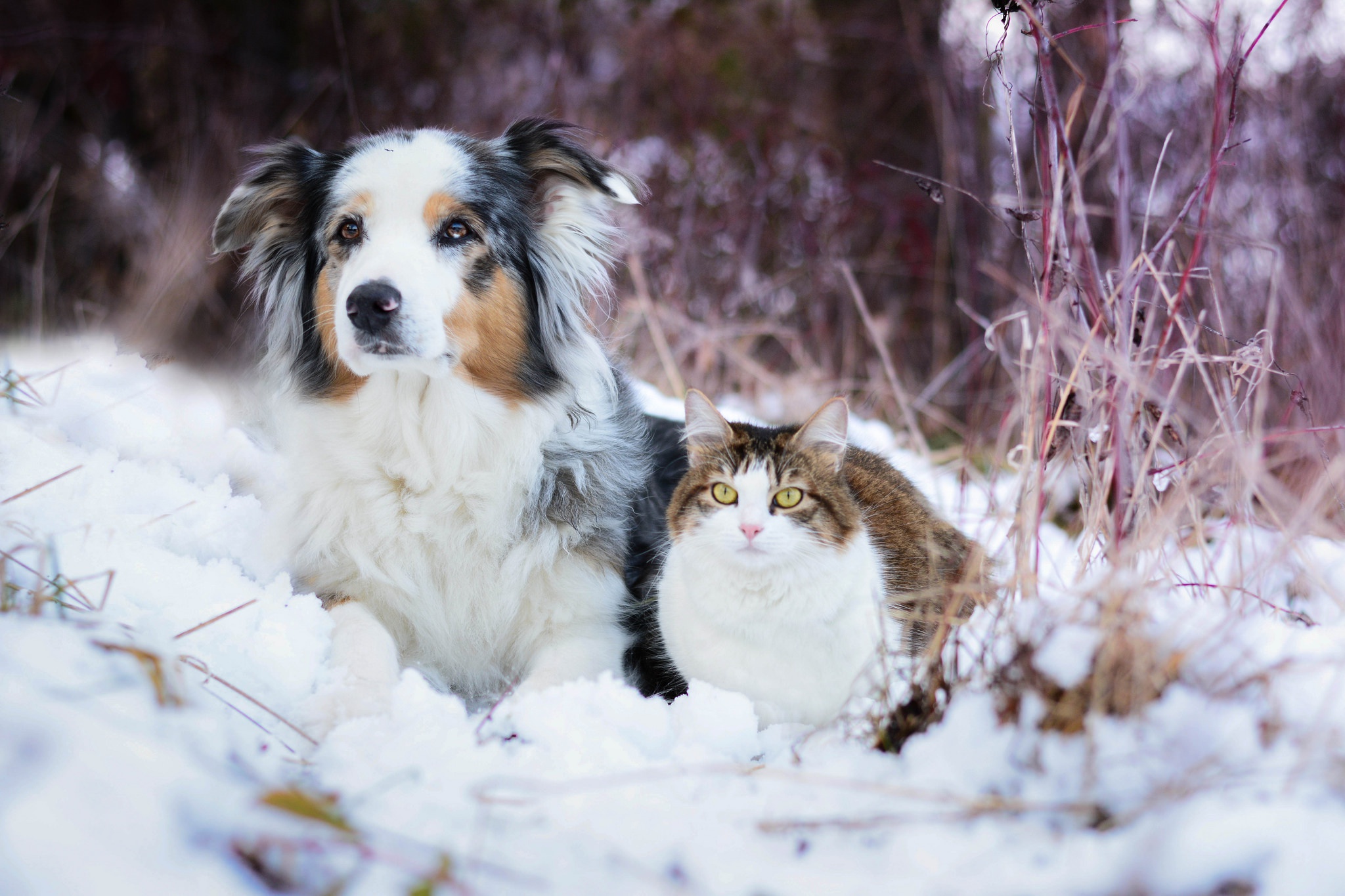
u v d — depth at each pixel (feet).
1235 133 16.40
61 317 24.50
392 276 10.45
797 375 22.52
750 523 9.70
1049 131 12.32
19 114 29.14
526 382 12.02
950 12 28.37
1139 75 19.70
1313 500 9.73
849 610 9.93
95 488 11.16
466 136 12.55
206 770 6.29
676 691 11.20
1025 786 7.04
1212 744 6.86
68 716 6.18
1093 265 11.25
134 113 32.19
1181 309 12.50
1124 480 10.36
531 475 11.90
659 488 14.47
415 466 11.51
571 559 11.94
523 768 7.63
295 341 12.48
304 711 8.89
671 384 21.42
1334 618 10.36
